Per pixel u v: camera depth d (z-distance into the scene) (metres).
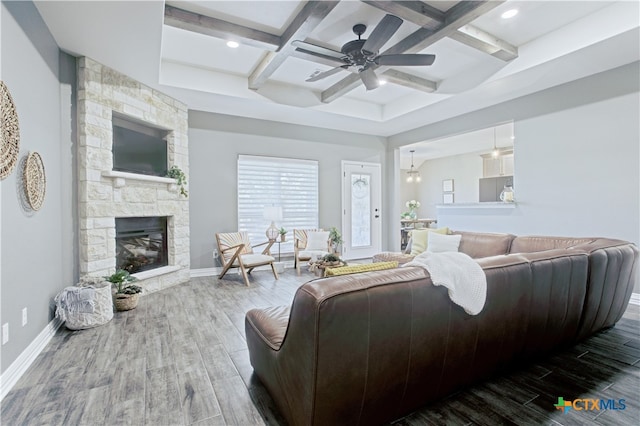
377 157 6.71
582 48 3.09
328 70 3.76
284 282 4.48
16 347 1.99
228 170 5.10
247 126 5.27
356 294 1.22
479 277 1.53
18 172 2.09
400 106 5.28
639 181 3.34
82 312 2.70
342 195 6.25
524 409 1.63
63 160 3.02
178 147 4.43
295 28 2.97
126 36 2.82
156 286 3.99
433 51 3.72
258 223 5.37
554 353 2.24
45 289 2.52
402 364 1.38
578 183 3.81
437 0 2.75
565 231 3.92
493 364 1.78
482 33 3.27
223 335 2.61
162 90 4.05
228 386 1.86
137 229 3.92
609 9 2.89
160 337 2.56
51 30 2.70
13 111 2.00
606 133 3.57
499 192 8.10
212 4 2.79
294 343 1.28
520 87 4.07
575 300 2.10
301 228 5.79
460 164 9.31
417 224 9.38
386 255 4.34
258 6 2.83
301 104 4.81
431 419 1.55
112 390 1.82
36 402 1.71
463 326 1.53
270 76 4.30
